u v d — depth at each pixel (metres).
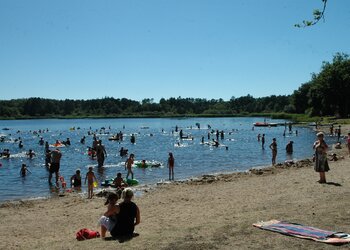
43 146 58.22
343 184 17.19
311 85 119.38
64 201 18.83
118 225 9.66
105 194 20.33
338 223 9.77
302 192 15.91
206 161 36.69
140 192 20.20
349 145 32.00
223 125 118.31
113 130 102.19
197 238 8.73
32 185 25.30
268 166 30.80
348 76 99.44
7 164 37.03
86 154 45.16
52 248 9.38
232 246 8.09
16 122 189.00
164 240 8.73
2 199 20.67
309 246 8.01
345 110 102.38
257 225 9.62
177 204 16.38
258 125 104.19
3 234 13.02
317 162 17.97
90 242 9.38
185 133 83.38
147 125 133.75
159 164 33.31
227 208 14.23
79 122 179.62
